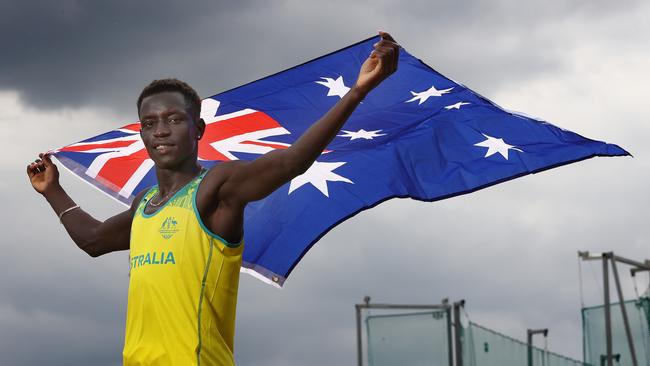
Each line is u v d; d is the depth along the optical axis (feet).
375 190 20.11
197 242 12.94
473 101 21.20
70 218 16.20
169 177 13.42
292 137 22.33
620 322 43.88
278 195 19.76
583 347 44.68
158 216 13.21
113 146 20.49
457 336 41.93
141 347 13.11
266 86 22.81
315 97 22.58
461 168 20.53
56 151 20.43
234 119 22.52
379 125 21.35
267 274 19.57
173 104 13.24
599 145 20.57
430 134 20.77
